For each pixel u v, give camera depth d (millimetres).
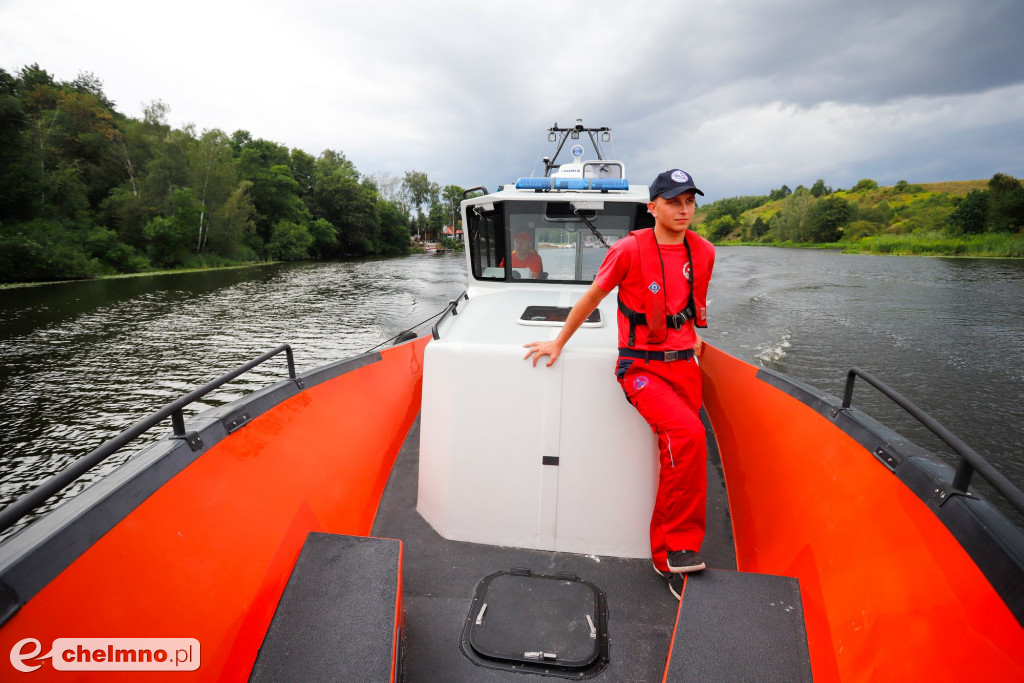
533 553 2729
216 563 1837
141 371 13461
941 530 1615
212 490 2023
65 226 44094
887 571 1743
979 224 76125
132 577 1552
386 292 27859
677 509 2305
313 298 25719
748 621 2010
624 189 3932
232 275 40031
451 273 41094
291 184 72375
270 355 2703
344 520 2688
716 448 3668
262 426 2510
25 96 61844
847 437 2340
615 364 2639
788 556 2332
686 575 2238
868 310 19266
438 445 2857
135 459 1854
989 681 1230
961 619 1396
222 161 59719
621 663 2129
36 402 11336
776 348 13562
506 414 2725
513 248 4230
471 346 2760
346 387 3414
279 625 1920
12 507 1240
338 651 1824
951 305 20438
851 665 1681
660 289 2316
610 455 2670
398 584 2096
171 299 25938
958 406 9812
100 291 29547
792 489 2523
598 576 2586
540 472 2719
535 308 3416
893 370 11852
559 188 3939
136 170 57656
